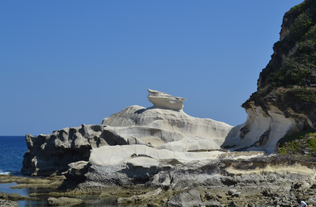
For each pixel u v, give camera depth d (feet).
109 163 186.50
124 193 175.32
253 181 171.42
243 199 150.30
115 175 182.91
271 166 178.09
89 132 253.44
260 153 202.59
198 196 149.07
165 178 177.78
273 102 209.15
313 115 198.08
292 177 171.42
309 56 217.36
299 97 201.16
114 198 167.63
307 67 214.28
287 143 195.31
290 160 177.58
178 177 176.14
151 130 243.19
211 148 232.94
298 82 213.05
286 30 247.09
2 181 232.12
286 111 205.77
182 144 227.40
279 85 218.18
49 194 183.11
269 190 159.43
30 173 281.74
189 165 178.91
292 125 207.62
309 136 191.62
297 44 226.17
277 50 235.81
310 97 199.62
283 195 147.33
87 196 173.78
